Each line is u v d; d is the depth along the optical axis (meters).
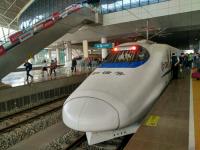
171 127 4.58
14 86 11.20
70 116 4.62
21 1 26.03
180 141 3.92
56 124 8.19
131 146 3.79
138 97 5.18
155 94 6.00
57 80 14.11
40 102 12.34
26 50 13.05
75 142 6.25
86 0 24.02
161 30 23.38
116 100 4.67
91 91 4.98
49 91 13.38
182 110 5.77
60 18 15.88
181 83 10.09
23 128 7.73
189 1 18.30
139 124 5.12
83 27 23.64
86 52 27.56
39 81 13.31
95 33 26.69
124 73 5.79
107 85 5.21
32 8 34.81
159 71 6.69
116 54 6.91
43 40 14.38
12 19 33.41
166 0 19.41
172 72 11.09
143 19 20.81
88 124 4.38
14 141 6.75
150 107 5.64
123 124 4.49
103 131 4.51
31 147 6.18
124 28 23.88
